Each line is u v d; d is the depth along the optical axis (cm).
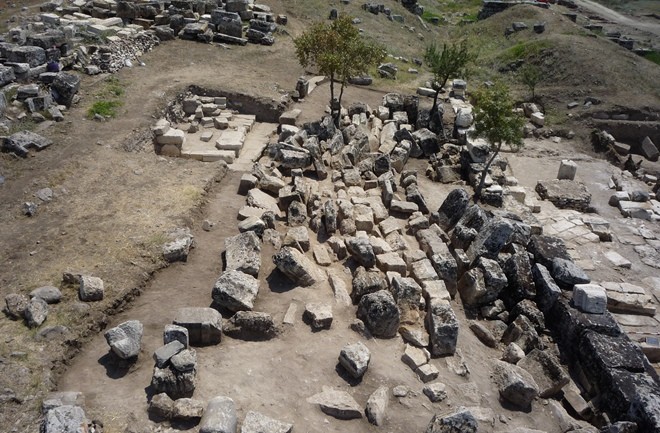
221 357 1270
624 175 2894
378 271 1609
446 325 1412
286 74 3225
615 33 4922
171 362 1145
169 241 1633
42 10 3441
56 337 1267
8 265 1496
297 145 2344
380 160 2322
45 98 2305
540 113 3416
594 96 3462
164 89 2727
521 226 1973
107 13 3453
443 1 6631
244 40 3538
